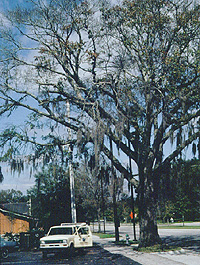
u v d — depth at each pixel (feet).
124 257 63.21
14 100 77.51
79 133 70.18
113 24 73.00
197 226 179.01
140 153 73.10
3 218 143.43
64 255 74.54
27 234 101.04
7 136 76.38
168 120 69.10
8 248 74.18
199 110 69.51
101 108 70.08
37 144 78.74
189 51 68.95
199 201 206.39
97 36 73.61
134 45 72.79
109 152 75.41
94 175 66.03
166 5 69.62
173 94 66.95
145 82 67.51
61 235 72.13
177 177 77.61
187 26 67.92
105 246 91.45
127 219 281.33
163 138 73.61
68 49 73.51
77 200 116.57
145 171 73.26
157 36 71.10
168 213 216.95
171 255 62.08
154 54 68.59
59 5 74.43
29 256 76.23
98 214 175.83
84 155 73.92
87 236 75.36
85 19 74.18
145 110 72.64
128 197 113.60
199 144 69.51
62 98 76.95
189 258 56.75
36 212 109.91
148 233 72.49
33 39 77.92
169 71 67.41
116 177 73.92
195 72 67.10
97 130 64.90
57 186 109.19
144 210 73.26
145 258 59.41
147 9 70.54
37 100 78.18
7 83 77.82
